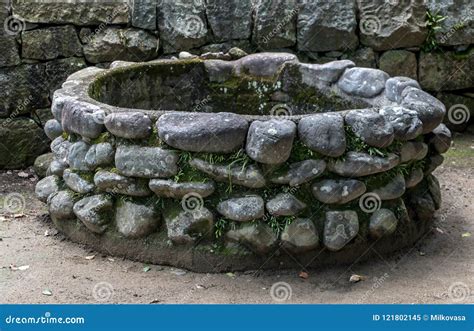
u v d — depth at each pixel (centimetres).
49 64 522
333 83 458
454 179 508
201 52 546
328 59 556
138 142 368
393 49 563
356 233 368
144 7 532
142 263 375
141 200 373
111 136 379
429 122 385
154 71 462
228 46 547
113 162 378
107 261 379
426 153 393
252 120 356
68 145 406
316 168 356
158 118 367
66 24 521
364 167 360
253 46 550
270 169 356
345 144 358
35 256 385
